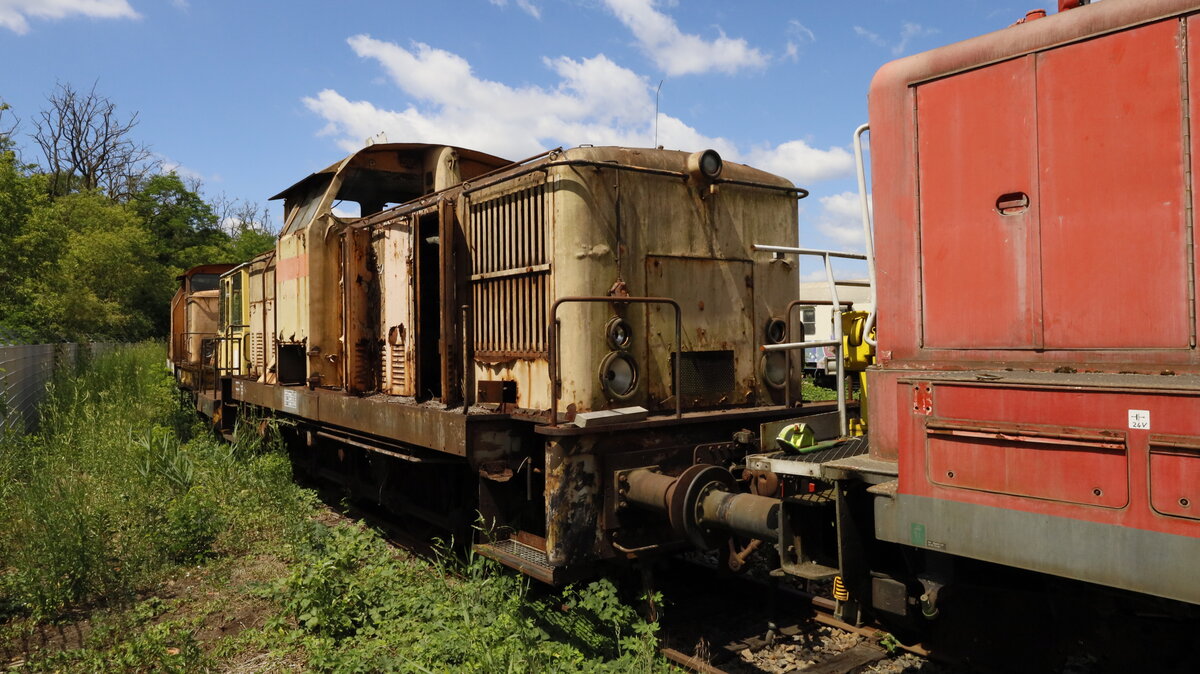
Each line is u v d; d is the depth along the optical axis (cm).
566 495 455
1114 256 260
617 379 498
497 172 556
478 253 566
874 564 350
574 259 485
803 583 541
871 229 356
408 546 652
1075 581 296
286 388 796
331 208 744
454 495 588
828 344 432
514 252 528
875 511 310
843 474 334
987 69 295
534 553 482
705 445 511
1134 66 256
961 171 303
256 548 644
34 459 770
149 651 428
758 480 446
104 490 735
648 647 395
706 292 546
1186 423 225
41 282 2098
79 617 511
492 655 370
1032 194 281
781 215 596
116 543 627
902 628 439
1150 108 252
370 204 791
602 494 470
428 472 637
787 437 393
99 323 2444
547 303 498
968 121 301
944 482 287
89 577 545
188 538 623
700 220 543
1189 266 243
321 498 861
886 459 332
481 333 564
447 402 548
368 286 698
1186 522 224
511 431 494
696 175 533
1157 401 231
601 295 491
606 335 492
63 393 1175
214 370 1162
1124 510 238
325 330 738
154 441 825
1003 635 342
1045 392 258
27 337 1861
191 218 4150
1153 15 251
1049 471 256
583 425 454
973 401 279
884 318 332
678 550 488
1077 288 269
